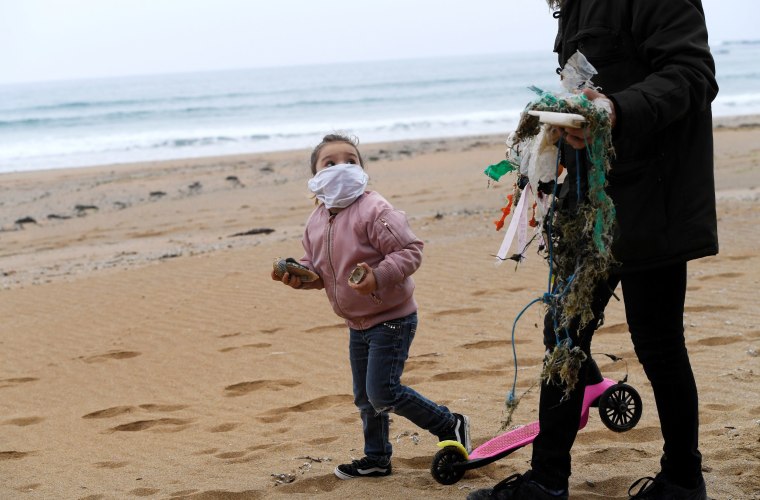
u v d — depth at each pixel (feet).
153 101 265.13
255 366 22.52
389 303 13.55
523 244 11.48
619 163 10.99
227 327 26.50
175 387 21.47
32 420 19.74
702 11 10.82
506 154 11.86
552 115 9.90
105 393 21.40
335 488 14.11
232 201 61.52
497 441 13.78
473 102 215.51
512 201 12.25
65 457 17.15
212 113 206.39
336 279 13.83
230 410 19.43
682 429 11.77
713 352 20.12
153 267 36.83
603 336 22.26
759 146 75.20
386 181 65.82
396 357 13.69
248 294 30.50
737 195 45.62
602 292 11.43
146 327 27.25
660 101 10.03
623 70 10.99
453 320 24.98
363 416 14.39
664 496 12.00
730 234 33.86
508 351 21.89
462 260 32.83
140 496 14.55
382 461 14.38
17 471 16.43
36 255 44.65
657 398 11.90
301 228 46.16
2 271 39.91
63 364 24.07
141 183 77.15
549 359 11.06
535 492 11.69
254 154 106.73
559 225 11.05
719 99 172.76
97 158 115.65
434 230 40.19
